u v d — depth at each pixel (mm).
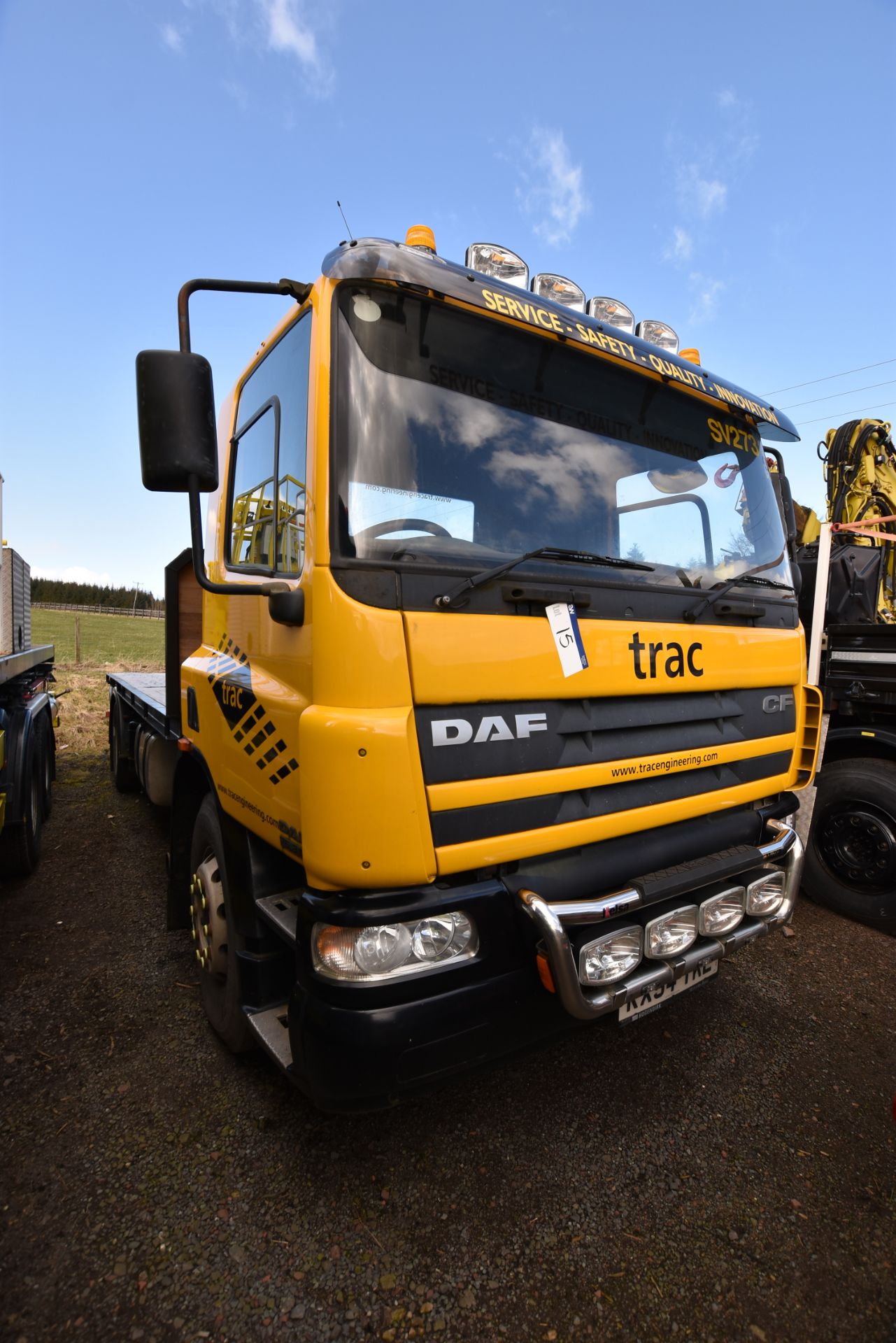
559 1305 1882
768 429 3303
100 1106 2568
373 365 2035
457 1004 1878
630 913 2203
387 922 1789
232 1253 1992
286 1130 2467
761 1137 2508
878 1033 3162
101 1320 1797
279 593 2031
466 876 1989
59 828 5801
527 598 2062
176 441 1870
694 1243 2078
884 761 4211
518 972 2002
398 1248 2027
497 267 2568
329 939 1848
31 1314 1803
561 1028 2156
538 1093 2717
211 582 1923
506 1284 1935
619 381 2666
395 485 2023
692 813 2543
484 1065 2027
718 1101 2691
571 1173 2318
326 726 1783
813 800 4316
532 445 2395
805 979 3609
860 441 5230
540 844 2066
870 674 4230
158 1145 2385
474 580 1973
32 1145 2373
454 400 2207
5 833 4512
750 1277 1977
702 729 2631
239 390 2930
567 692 2150
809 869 4469
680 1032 3141
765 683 2881
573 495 2477
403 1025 1798
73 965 3598
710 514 2957
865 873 4199
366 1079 1788
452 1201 2191
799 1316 1872
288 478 2246
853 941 4035
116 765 6773
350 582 1834
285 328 2375
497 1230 2094
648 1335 1810
